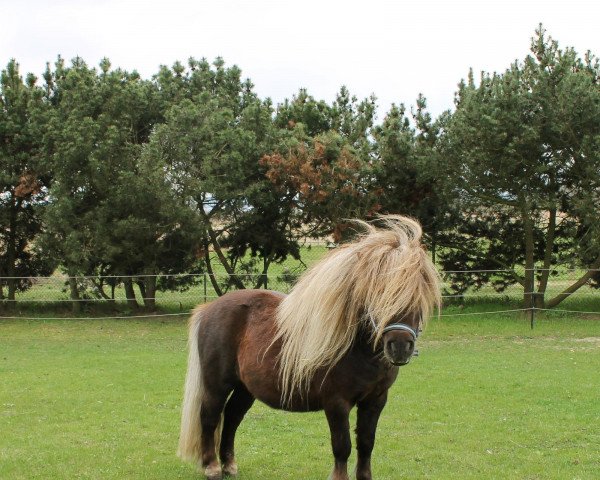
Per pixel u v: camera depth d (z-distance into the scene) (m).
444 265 22.44
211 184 18.72
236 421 6.42
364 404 5.34
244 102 22.66
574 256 19.56
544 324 18.42
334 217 19.52
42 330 18.05
